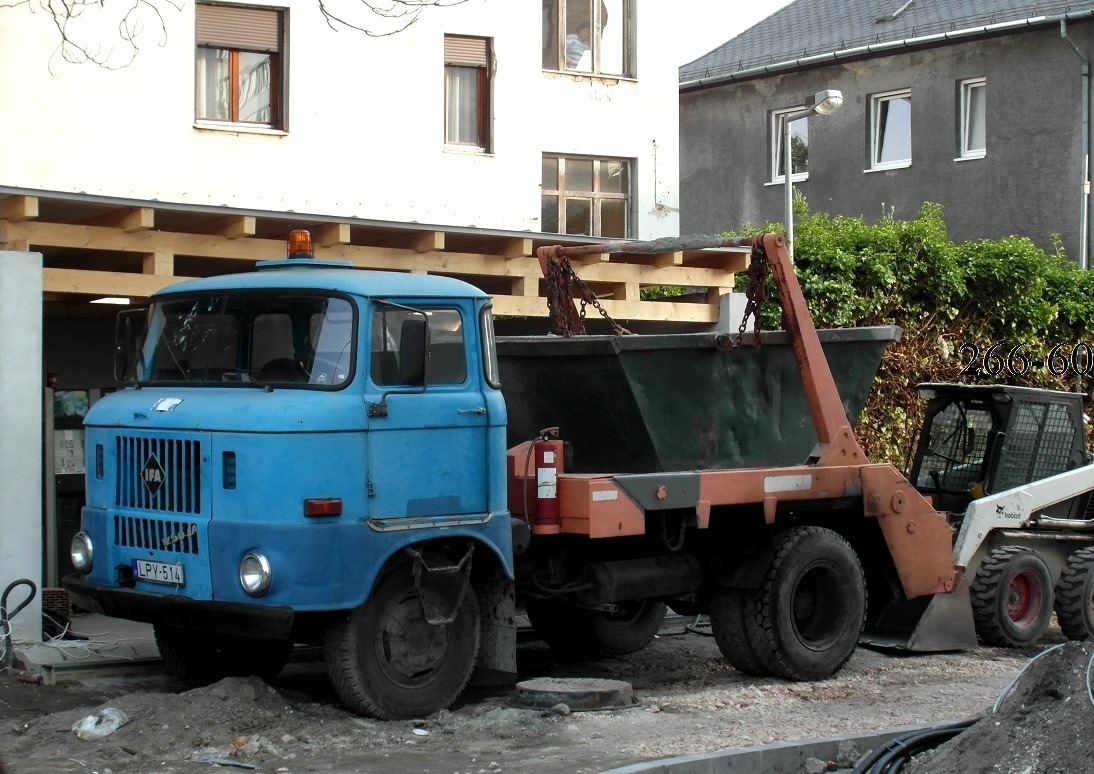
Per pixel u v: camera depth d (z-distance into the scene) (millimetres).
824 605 10484
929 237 18078
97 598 8758
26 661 9977
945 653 11758
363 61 17562
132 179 15867
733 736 8039
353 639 8359
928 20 27656
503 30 18984
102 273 11312
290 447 8117
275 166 16891
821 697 9578
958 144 27156
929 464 13531
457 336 8906
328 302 8492
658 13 21250
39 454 10789
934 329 18312
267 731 8133
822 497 10391
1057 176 25688
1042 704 6789
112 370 14133
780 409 10508
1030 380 19422
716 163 30828
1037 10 25906
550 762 7449
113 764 7477
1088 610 12586
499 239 13383
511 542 9086
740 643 10281
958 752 6836
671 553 10312
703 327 15555
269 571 8031
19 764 7434
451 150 18359
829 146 28906
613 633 11266
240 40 16875
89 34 15516
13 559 10641
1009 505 12414
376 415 8391
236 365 8695
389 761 7551
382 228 12531
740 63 30250
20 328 10727
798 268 16891
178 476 8469
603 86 20750
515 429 10398
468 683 9258
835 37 29062
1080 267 24625
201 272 13992
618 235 21219
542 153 20359
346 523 8234
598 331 15977
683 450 9977
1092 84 25266
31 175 15211
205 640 9508
